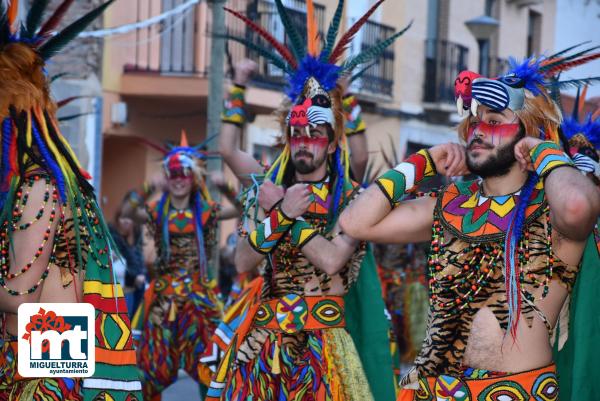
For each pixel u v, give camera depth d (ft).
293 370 17.17
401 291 35.96
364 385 17.20
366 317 17.99
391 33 63.87
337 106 17.93
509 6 69.67
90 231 12.60
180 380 33.88
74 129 40.34
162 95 51.96
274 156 21.56
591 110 18.79
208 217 26.55
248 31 54.03
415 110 67.26
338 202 17.65
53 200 12.32
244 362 17.37
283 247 17.33
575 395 13.10
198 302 25.89
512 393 12.19
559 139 13.39
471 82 12.57
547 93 12.88
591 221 11.85
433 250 12.75
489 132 12.59
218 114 38.47
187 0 53.42
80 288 12.59
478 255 12.46
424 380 12.75
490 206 12.62
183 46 53.93
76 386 12.57
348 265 17.54
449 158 13.38
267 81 54.03
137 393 12.80
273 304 17.44
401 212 13.34
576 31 61.41
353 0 59.00
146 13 52.60
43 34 13.30
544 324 12.32
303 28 54.95
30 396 12.41
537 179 12.52
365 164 20.84
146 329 25.81
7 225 12.25
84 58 40.50
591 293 13.10
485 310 12.44
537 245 12.26
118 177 54.44
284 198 16.89
